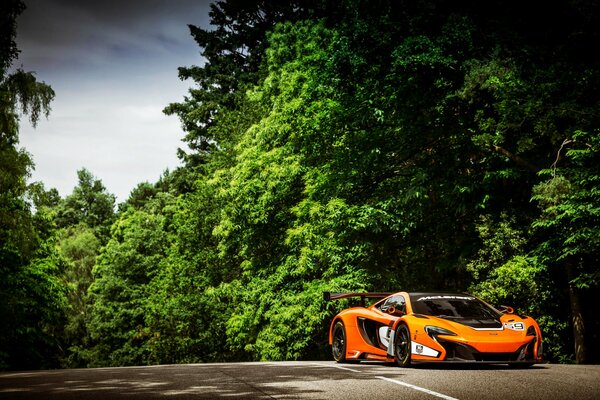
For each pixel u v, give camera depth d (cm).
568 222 1636
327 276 2234
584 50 1655
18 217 2577
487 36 1794
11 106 2342
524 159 1856
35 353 3688
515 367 997
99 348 4912
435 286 2358
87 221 8669
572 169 1566
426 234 2306
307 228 2225
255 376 877
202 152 4444
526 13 1727
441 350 940
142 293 4750
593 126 1569
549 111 1598
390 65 1892
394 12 1900
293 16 3972
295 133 2414
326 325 2388
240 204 2581
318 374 890
